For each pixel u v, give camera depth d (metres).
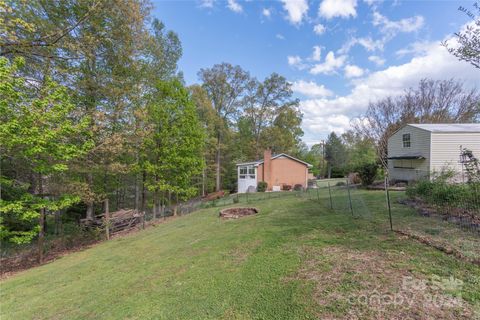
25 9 7.34
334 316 2.38
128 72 11.72
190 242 6.65
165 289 3.75
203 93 23.70
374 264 3.40
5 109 6.03
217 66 26.81
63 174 9.29
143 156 12.38
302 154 39.19
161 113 12.00
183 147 12.34
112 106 11.02
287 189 22.73
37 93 7.50
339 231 5.32
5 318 3.96
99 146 9.28
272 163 23.12
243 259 4.46
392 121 21.58
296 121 30.27
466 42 3.60
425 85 20.34
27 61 7.71
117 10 9.41
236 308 2.86
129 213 12.98
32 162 7.57
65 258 8.16
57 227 12.54
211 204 15.32
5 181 7.31
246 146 30.58
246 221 8.20
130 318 3.05
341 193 12.38
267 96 30.38
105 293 4.12
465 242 3.77
